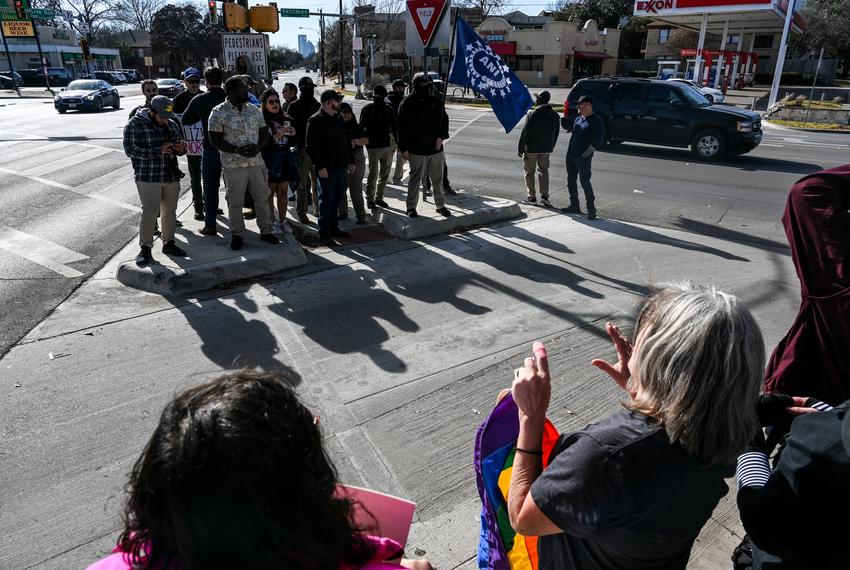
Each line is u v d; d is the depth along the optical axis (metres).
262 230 6.82
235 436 0.93
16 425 3.67
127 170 12.30
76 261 6.75
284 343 4.80
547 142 9.31
